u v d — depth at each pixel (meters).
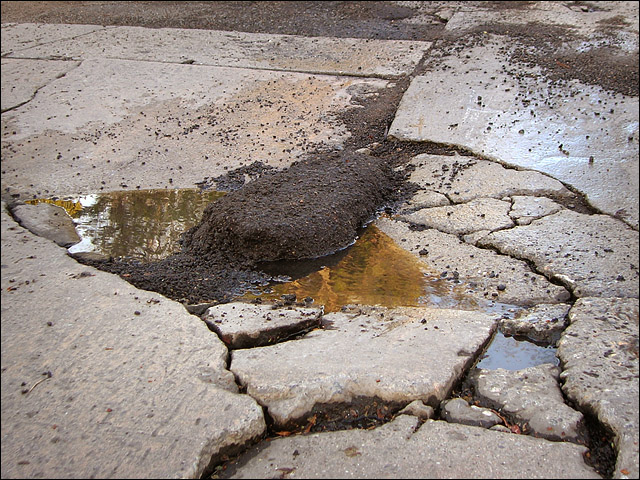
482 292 1.69
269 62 3.40
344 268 1.83
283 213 1.94
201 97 3.00
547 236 1.89
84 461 1.14
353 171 2.20
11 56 3.56
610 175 2.21
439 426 1.23
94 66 3.38
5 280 1.71
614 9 4.07
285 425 1.26
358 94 2.98
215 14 4.30
